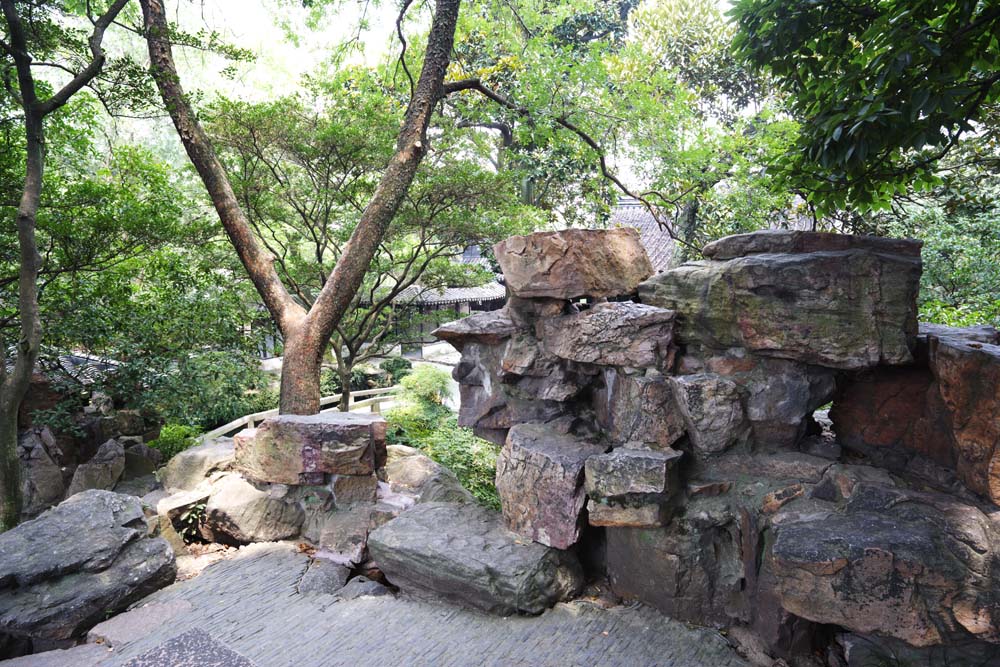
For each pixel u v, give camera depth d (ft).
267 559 11.34
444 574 9.32
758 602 8.14
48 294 17.94
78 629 9.15
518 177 32.83
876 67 9.34
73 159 19.48
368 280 33.65
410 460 13.28
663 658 7.98
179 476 14.03
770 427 8.60
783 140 25.48
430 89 20.21
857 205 11.91
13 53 12.84
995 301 19.98
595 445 9.65
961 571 6.51
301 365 19.31
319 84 27.12
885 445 8.40
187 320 20.79
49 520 10.36
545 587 9.11
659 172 33.37
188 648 8.54
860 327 7.51
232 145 25.81
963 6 8.39
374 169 27.94
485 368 11.02
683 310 9.07
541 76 29.35
